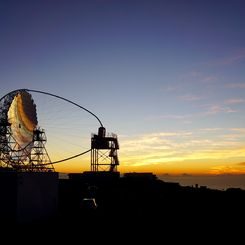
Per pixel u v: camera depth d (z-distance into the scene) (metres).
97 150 89.25
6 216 40.59
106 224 40.22
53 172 48.78
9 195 40.78
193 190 88.44
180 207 56.22
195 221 41.41
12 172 41.22
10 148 57.44
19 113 61.59
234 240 30.61
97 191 79.69
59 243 30.06
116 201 66.44
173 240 30.75
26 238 32.38
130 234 33.81
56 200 49.19
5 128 57.28
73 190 81.81
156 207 56.72
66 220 44.00
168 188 90.25
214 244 29.09
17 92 59.41
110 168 89.81
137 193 79.75
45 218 45.59
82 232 35.19
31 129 64.69
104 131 87.75
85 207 52.09
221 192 81.81
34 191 44.09
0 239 31.97
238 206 56.38
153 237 32.16
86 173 89.44
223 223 39.72
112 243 29.83
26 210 42.12
